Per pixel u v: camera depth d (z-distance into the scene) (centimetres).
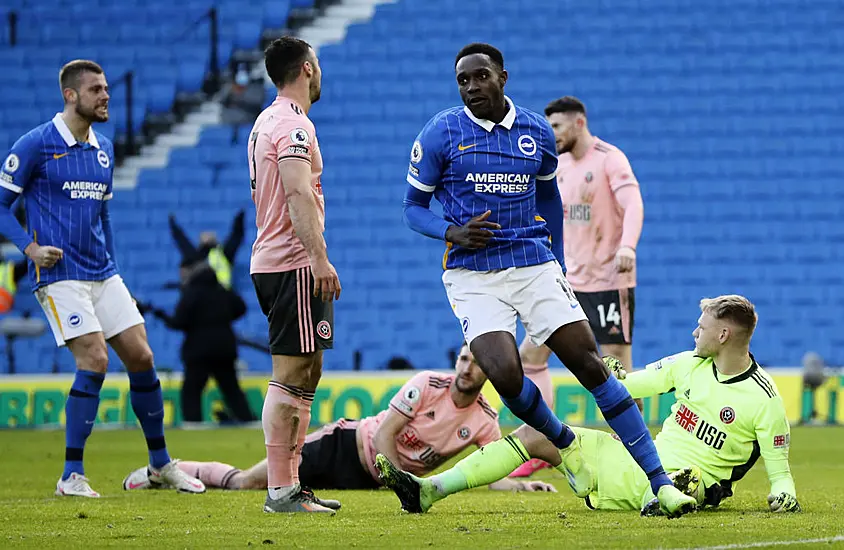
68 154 2644
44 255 2550
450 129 1988
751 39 8962
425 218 1988
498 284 1956
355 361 6969
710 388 2141
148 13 9169
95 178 2678
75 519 2086
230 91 8425
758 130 8494
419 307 7625
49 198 2633
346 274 7800
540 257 1959
